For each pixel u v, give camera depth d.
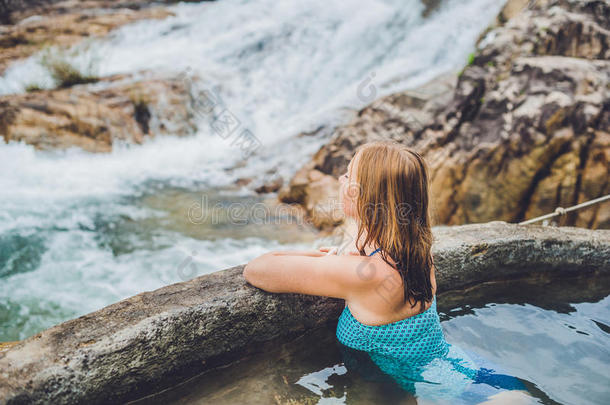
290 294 1.79
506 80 4.97
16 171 5.48
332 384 1.65
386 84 7.60
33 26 8.95
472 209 4.73
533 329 2.00
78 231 4.44
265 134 7.21
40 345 1.43
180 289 1.74
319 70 8.58
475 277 2.32
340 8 9.83
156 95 7.08
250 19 10.19
